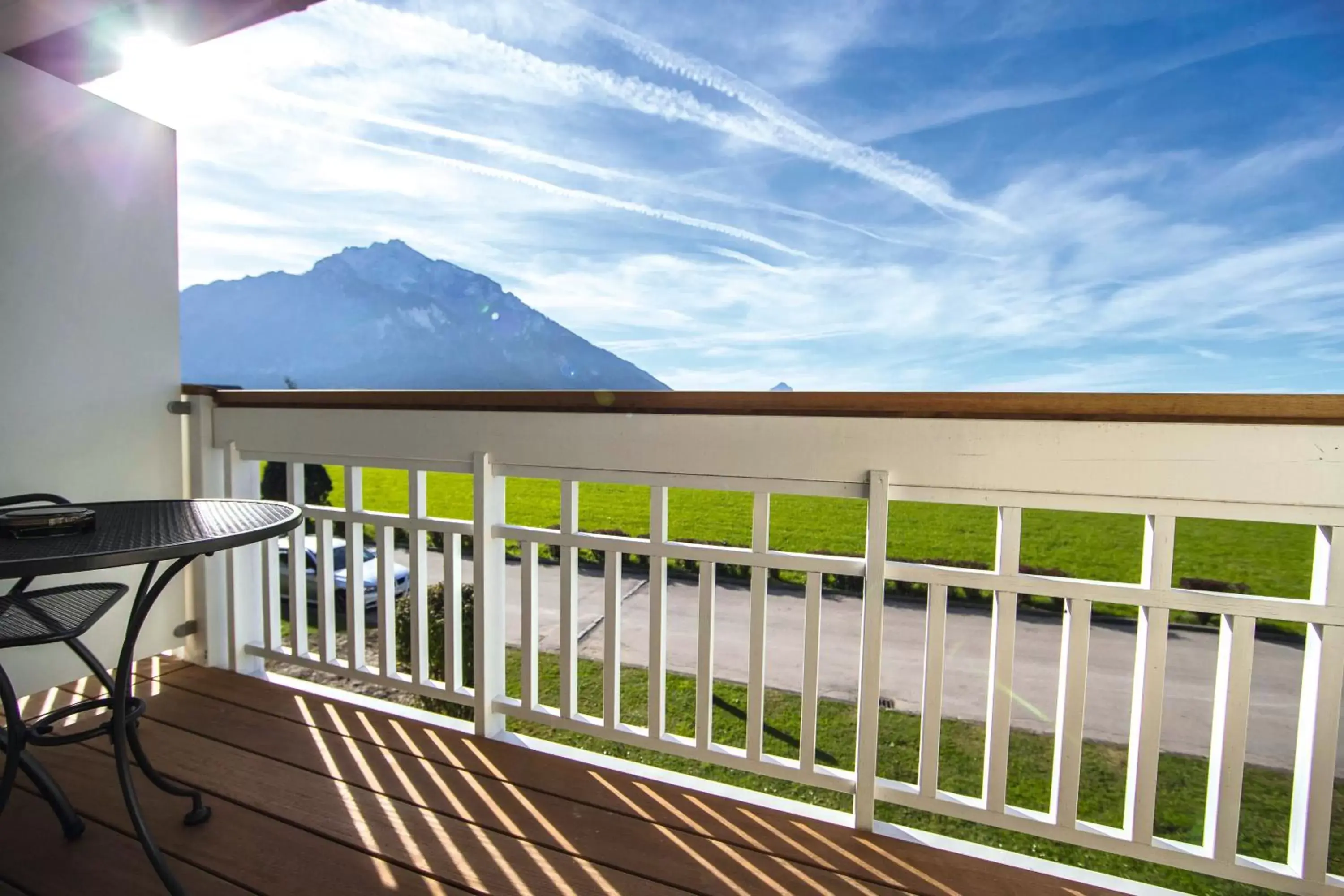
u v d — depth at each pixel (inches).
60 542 48.1
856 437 58.4
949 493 56.3
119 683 50.4
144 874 53.0
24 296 82.2
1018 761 112.0
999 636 55.9
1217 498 49.6
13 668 83.0
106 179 89.9
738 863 55.9
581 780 67.4
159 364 95.8
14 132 80.9
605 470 67.8
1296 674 190.1
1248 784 110.8
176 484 98.3
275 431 87.7
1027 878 54.6
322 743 73.8
